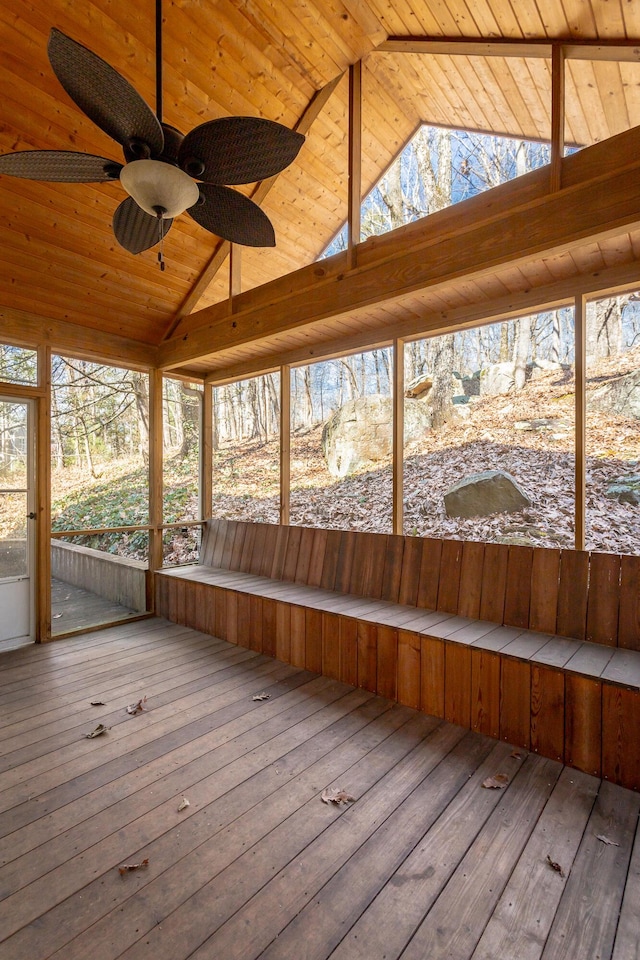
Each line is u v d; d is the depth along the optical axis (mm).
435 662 2789
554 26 2572
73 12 2822
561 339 4168
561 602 2828
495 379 4289
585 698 2266
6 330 3939
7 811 1967
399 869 1664
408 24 3080
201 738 2537
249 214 2373
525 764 2320
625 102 3014
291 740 2520
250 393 5719
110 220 3838
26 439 4129
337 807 1987
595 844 1786
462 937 1413
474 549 3244
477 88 3473
